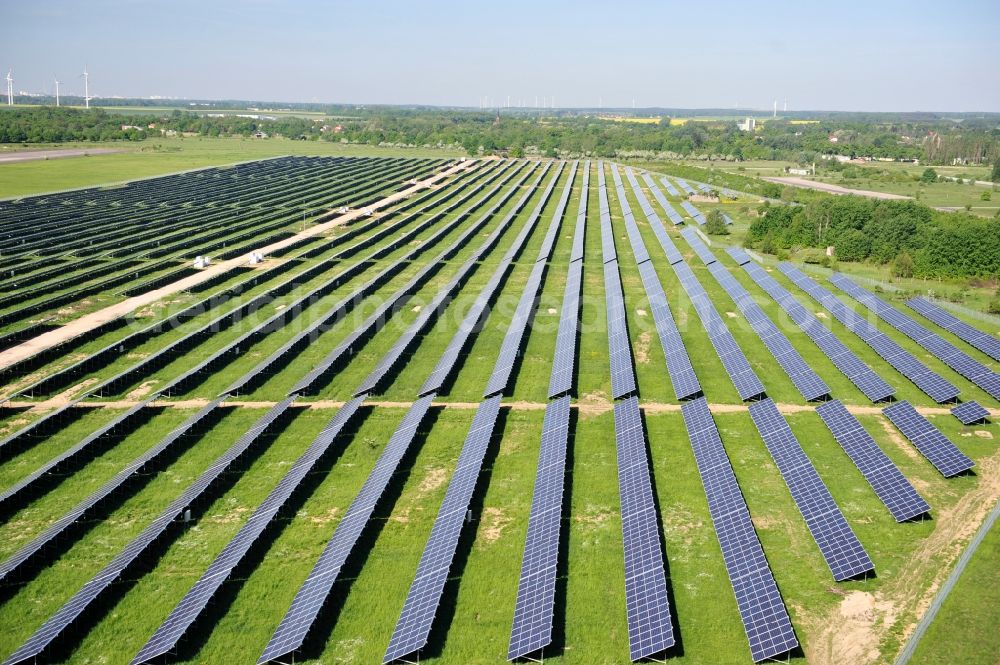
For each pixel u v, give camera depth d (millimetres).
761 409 70688
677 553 52125
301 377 82062
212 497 59750
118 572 49406
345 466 64125
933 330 96500
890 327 97312
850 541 51031
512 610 47125
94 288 113500
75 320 100500
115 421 69625
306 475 61656
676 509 57219
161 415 73375
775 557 51500
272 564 51719
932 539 53062
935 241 126062
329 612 47188
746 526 52312
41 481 61688
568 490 60281
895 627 44812
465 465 61531
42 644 43250
